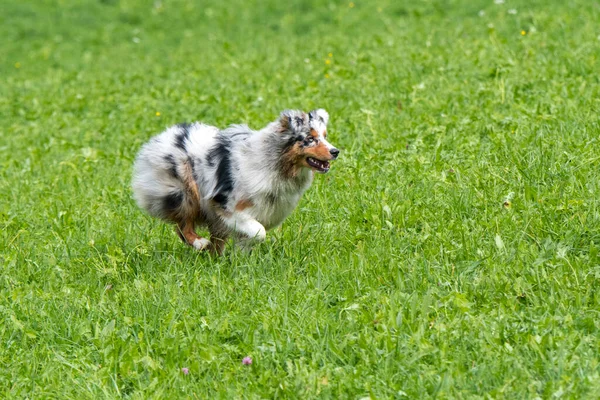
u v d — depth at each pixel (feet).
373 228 33.94
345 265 30.86
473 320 25.75
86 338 28.48
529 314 26.27
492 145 41.32
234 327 27.76
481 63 57.67
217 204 33.65
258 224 33.22
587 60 53.52
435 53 63.46
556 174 35.86
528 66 54.90
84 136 58.39
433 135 44.42
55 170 51.62
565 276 28.02
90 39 103.55
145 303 29.53
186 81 70.79
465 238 31.86
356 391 23.30
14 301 31.04
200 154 34.04
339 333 26.50
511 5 80.02
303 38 87.10
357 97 55.11
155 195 34.88
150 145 35.14
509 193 34.78
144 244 36.06
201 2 110.22
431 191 36.86
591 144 38.47
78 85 78.07
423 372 23.77
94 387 25.17
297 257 32.45
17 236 38.58
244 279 30.99
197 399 23.95
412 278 29.01
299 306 28.32
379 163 41.83
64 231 38.65
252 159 32.78
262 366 25.12
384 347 25.21
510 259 29.68
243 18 101.65
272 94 59.57
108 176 47.55
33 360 26.94
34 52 100.37
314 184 39.88
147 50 96.43
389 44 70.74
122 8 111.65
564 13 70.18
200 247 34.73
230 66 73.51
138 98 66.59
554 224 31.42
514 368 23.22
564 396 21.80
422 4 89.51
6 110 71.31
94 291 31.81
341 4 99.14
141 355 26.61
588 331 25.04
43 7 114.73
